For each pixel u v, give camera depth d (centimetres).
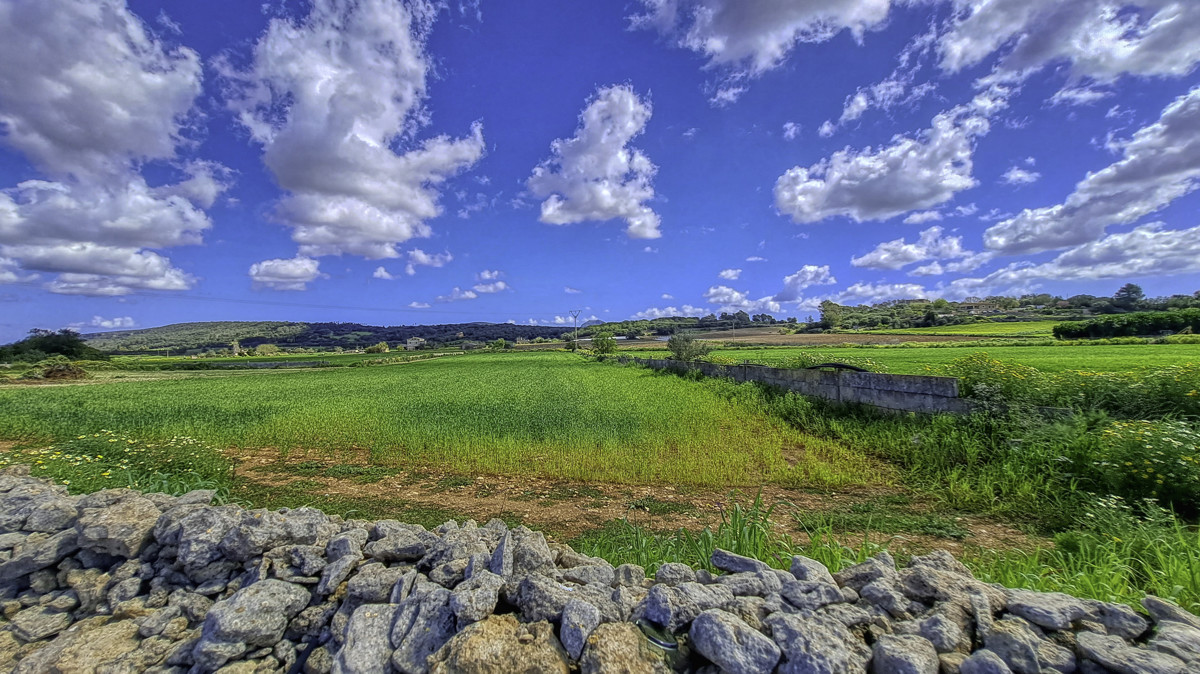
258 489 728
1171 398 702
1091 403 733
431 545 299
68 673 227
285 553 287
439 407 1435
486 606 221
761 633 205
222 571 286
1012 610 227
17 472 472
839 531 519
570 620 208
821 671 177
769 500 629
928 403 893
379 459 884
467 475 782
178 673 236
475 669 187
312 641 254
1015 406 751
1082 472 578
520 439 962
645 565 372
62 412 1491
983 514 553
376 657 217
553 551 324
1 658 265
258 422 1251
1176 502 500
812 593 239
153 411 1495
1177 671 174
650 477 734
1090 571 358
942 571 259
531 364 4591
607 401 1473
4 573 302
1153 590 320
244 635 233
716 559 298
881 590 239
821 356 1565
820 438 957
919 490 642
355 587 257
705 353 2770
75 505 346
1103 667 189
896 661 185
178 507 323
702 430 1023
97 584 294
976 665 186
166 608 272
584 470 771
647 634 212
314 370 5300
